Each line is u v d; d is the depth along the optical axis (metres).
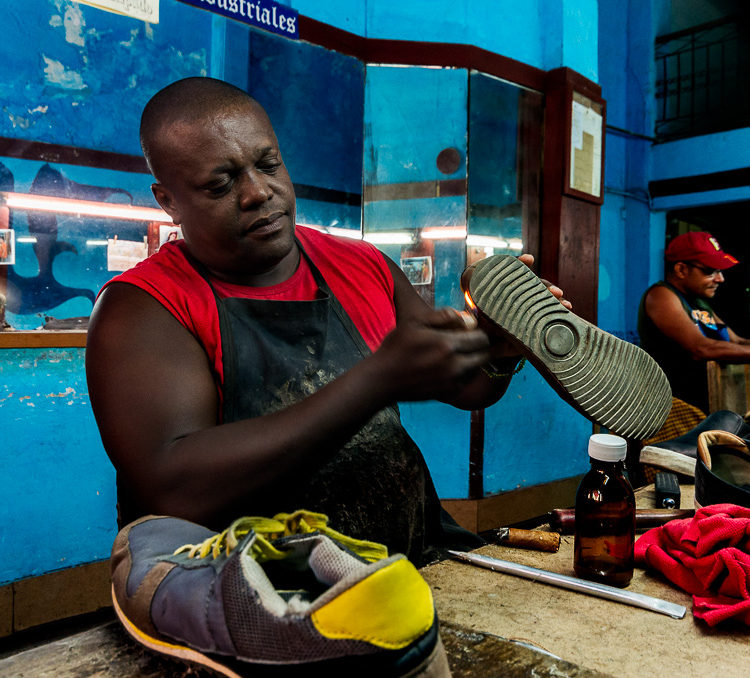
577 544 0.83
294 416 0.62
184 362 0.72
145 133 0.77
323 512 0.79
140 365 0.69
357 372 0.61
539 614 0.72
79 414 2.21
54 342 2.12
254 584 0.46
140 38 2.37
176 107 0.74
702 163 4.91
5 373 2.05
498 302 0.80
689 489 1.24
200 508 0.64
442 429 2.99
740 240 5.38
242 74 2.67
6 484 2.06
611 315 5.19
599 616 0.71
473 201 3.09
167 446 0.66
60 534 2.18
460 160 3.03
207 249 0.78
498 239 3.20
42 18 2.14
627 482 0.83
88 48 2.25
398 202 3.08
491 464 3.08
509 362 0.94
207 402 0.72
